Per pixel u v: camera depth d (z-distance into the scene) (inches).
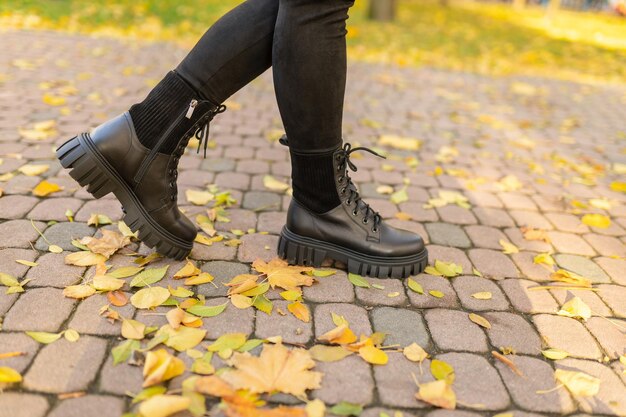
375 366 51.8
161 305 57.7
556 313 64.1
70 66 166.1
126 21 254.5
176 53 201.8
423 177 108.0
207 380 45.3
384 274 67.4
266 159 108.6
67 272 62.2
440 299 64.8
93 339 51.5
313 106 57.4
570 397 50.2
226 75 58.1
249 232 77.1
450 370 51.6
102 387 45.8
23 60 165.8
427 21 404.8
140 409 41.4
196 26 263.4
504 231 86.4
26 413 42.4
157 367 46.5
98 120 119.8
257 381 46.6
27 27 215.9
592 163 125.6
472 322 60.8
